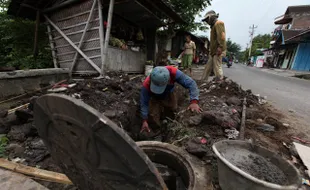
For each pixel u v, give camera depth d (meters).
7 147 1.85
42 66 5.73
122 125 2.58
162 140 2.65
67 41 5.39
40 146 1.90
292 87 5.93
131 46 6.64
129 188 0.77
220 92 3.73
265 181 0.99
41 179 1.49
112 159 0.71
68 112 0.69
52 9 5.34
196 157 1.69
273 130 2.30
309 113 3.07
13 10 5.54
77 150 0.83
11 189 1.29
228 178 1.12
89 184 1.01
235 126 2.21
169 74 2.03
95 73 5.05
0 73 3.11
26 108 2.65
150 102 2.88
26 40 6.44
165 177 1.75
